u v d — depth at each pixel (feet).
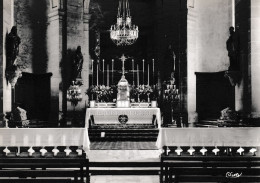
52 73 66.80
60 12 66.28
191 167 21.66
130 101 63.31
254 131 31.27
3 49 50.57
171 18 66.69
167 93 61.46
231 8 62.90
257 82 45.88
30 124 61.72
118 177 29.48
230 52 51.08
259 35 46.16
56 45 66.49
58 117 65.16
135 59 71.72
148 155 40.50
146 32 72.02
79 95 63.26
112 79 70.38
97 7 71.87
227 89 62.80
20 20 64.85
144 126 58.08
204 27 66.39
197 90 65.72
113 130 55.93
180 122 62.54
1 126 48.75
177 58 65.67
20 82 64.95
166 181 21.86
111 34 59.41
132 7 72.95
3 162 23.04
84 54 69.10
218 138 30.81
